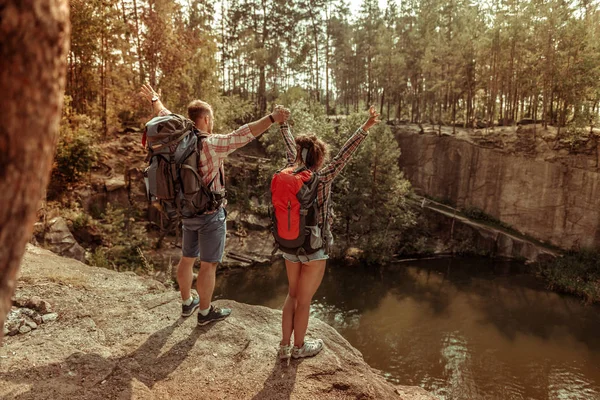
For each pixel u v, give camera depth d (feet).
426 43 164.25
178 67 99.50
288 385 9.98
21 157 2.66
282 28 187.42
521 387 54.65
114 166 96.94
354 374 10.95
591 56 98.94
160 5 96.07
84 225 74.69
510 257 109.70
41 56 2.65
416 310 77.87
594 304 81.41
